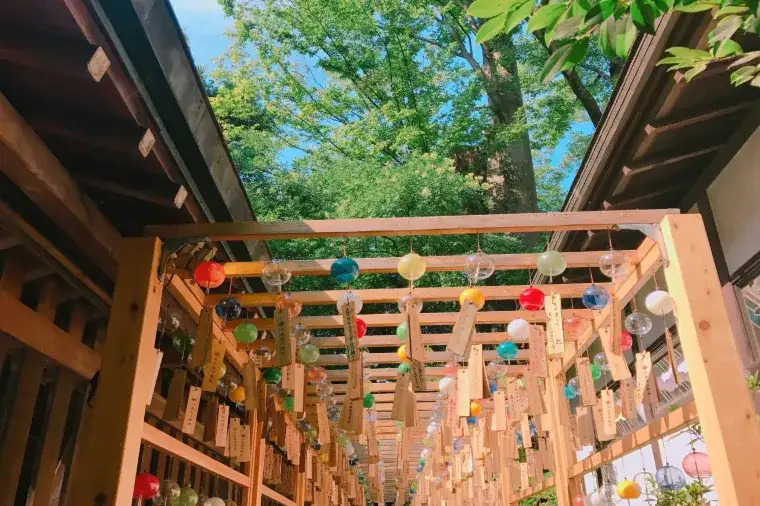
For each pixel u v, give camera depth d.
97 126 2.23
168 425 3.70
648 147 3.83
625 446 3.30
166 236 2.61
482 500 6.21
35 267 2.86
